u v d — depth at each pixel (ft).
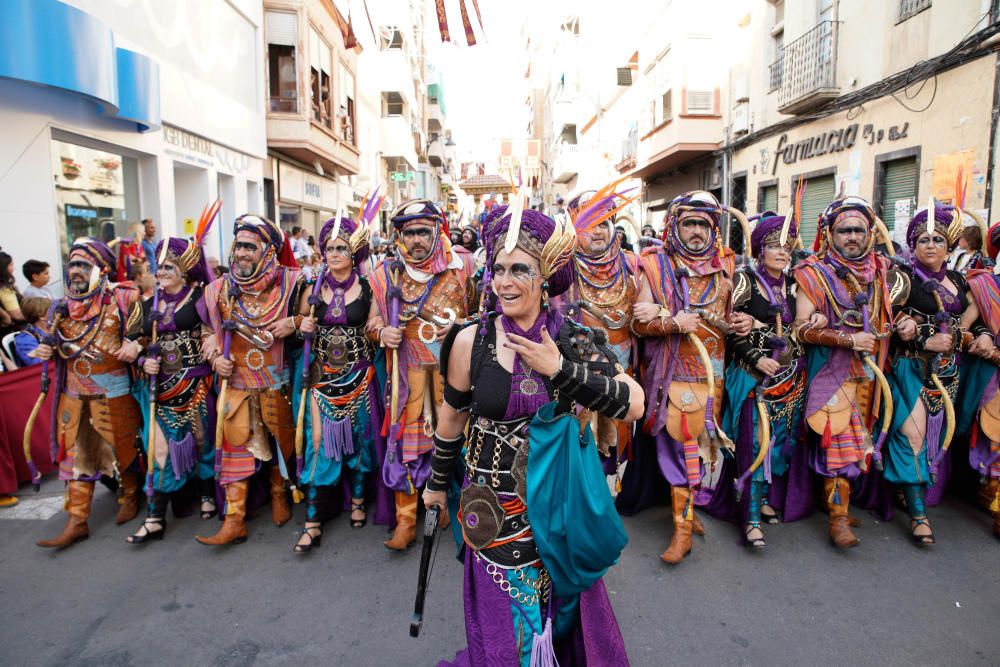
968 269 14.10
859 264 12.21
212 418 13.58
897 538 12.67
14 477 14.89
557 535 6.26
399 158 95.50
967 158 27.61
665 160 60.34
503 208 9.62
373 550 12.48
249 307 12.51
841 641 9.45
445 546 12.65
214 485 14.08
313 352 12.85
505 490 6.48
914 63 30.86
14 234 22.20
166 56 32.78
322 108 55.31
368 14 62.69
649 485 13.94
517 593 6.51
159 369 12.62
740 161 50.24
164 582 11.28
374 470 13.85
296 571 11.67
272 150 50.49
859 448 12.03
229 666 9.06
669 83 56.65
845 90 36.29
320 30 53.52
